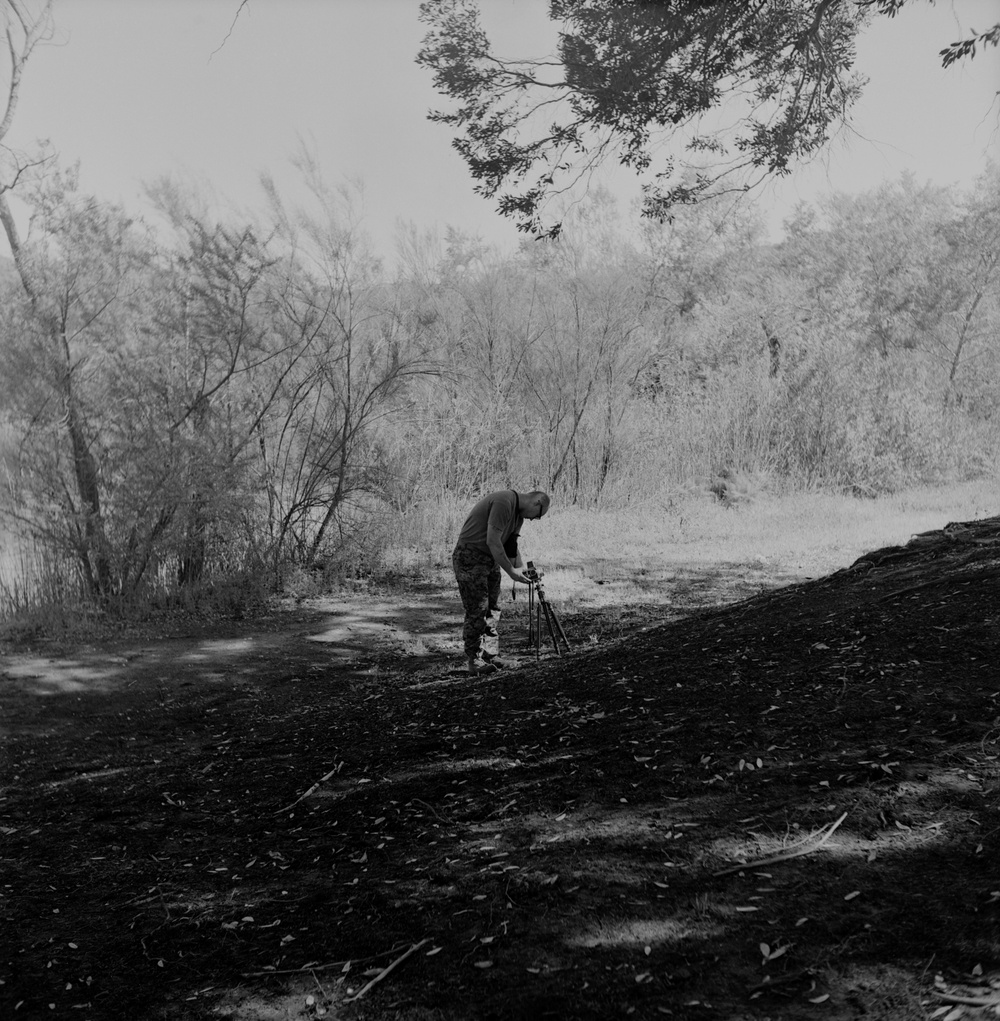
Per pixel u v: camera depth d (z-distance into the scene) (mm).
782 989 2518
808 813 3365
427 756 4926
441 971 2953
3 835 4887
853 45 8547
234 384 12625
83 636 10156
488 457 16266
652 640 6434
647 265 21422
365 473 13188
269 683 8359
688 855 3266
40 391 10898
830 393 19375
